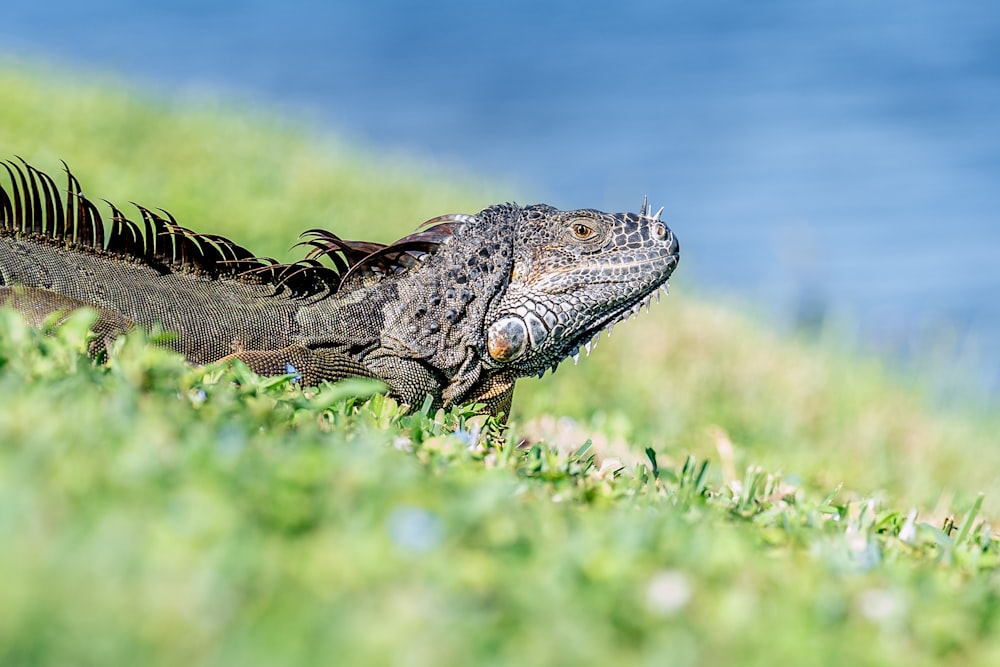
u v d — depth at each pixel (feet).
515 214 43.42
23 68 113.91
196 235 41.60
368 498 23.17
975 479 67.21
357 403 36.68
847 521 33.32
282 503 22.27
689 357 75.10
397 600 20.25
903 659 22.71
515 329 42.47
